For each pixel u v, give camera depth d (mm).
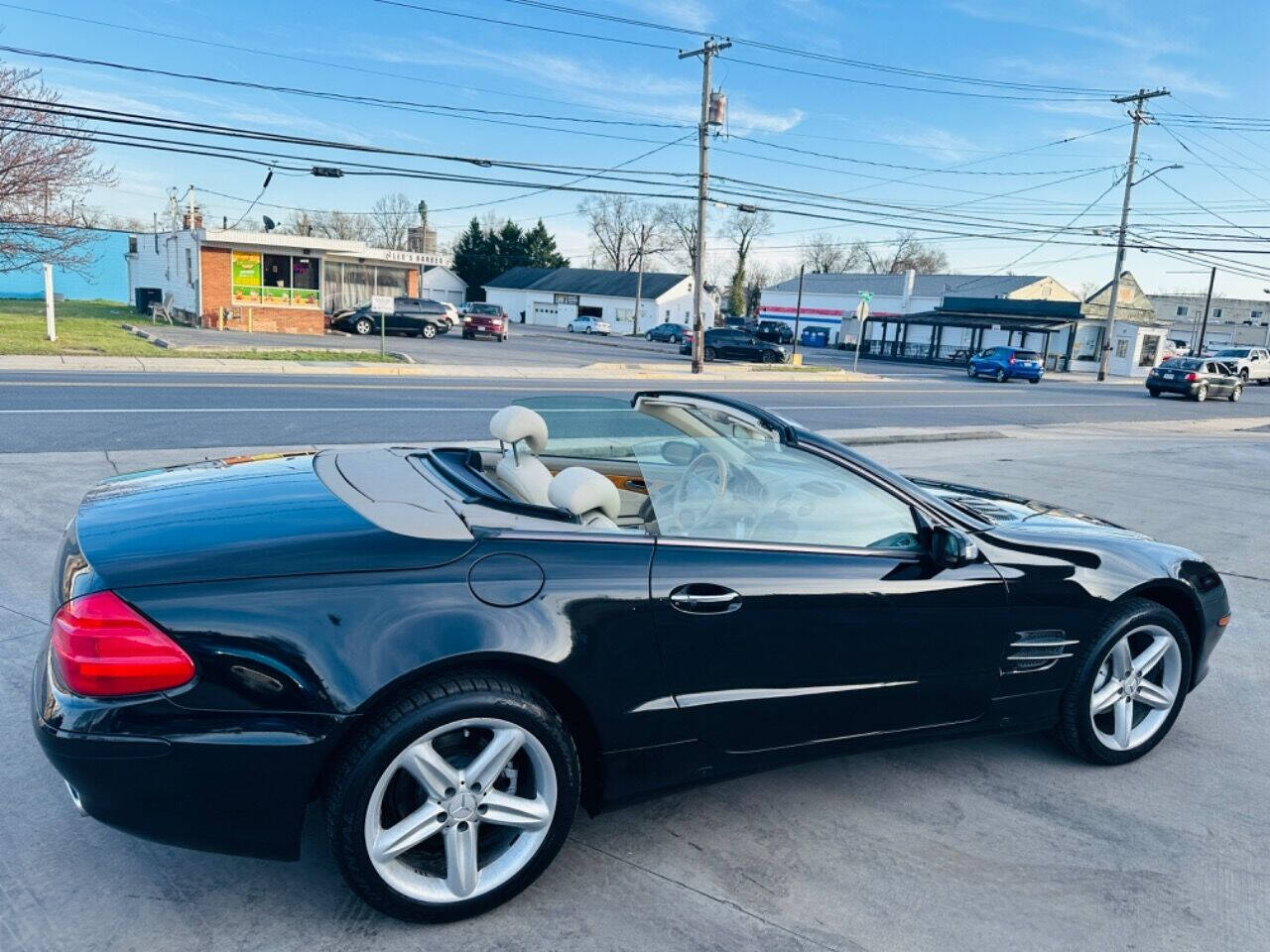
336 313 37500
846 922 2553
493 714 2355
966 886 2762
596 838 2916
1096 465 11984
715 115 27797
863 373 36875
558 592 2439
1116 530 3896
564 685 2457
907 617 2971
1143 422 21469
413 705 2270
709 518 2957
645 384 24328
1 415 10859
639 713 2590
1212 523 8539
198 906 2455
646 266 103500
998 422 18828
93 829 2764
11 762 3092
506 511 2705
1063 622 3326
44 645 2457
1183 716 4145
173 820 2201
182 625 2146
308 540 2359
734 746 2793
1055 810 3238
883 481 3033
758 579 2727
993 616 3152
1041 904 2691
